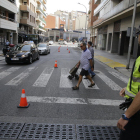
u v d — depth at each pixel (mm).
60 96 5074
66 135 2967
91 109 4184
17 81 6770
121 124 1588
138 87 1653
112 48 24062
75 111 4031
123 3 15898
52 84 6430
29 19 38250
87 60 5613
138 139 1640
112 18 19812
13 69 9500
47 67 10438
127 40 21156
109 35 26547
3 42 24984
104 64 13195
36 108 4148
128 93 1745
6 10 24812
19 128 3158
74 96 5117
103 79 7648
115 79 7793
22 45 12766
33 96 5008
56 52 25125
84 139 2865
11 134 2967
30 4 40594
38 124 3307
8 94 5145
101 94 5410
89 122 3490
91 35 50594
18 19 34750
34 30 50781
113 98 5051
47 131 3078
